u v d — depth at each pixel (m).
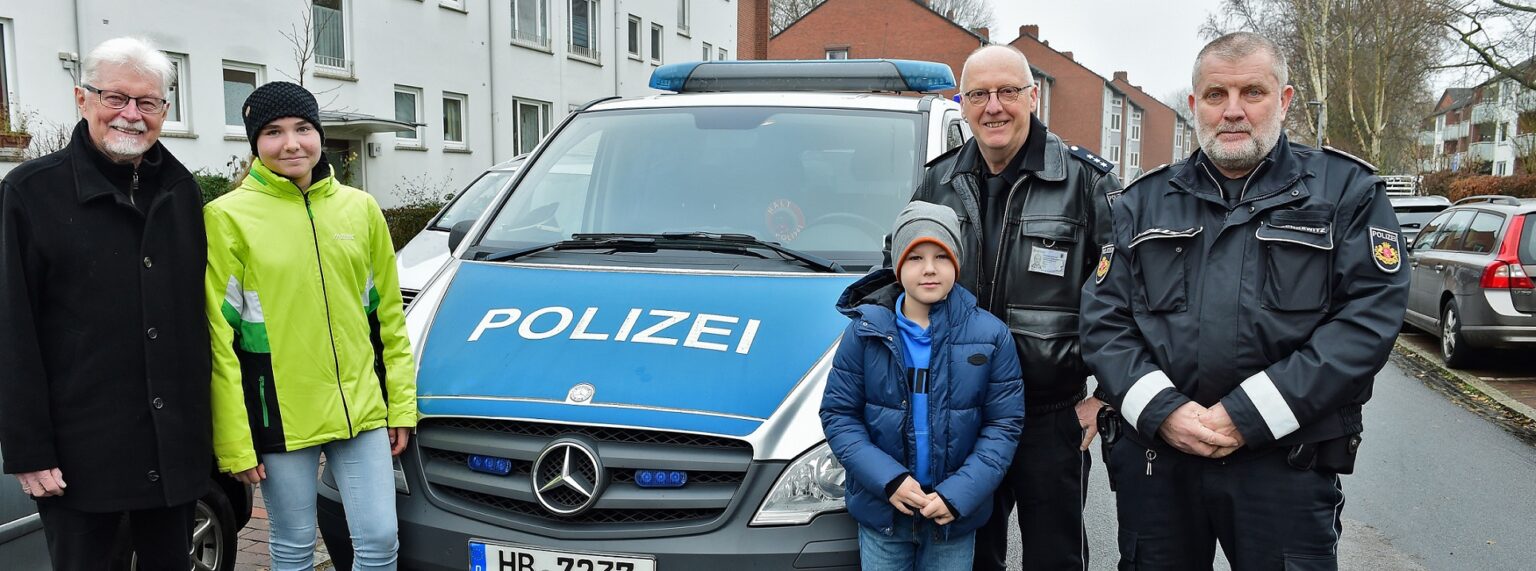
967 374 2.60
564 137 4.14
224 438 2.70
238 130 14.19
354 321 2.82
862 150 3.77
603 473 2.59
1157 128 78.50
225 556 3.66
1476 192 27.33
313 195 2.81
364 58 16.50
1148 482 2.64
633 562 2.54
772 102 4.09
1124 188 2.73
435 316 3.21
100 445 2.50
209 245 2.68
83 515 2.57
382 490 2.79
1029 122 2.90
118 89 2.44
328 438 2.72
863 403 2.63
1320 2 38.72
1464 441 6.59
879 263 3.32
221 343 2.69
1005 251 2.91
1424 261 10.15
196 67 13.16
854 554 2.60
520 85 21.17
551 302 3.14
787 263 3.32
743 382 2.73
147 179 2.60
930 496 2.51
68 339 2.47
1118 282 2.65
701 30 30.38
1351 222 2.40
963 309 2.65
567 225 3.73
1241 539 2.52
